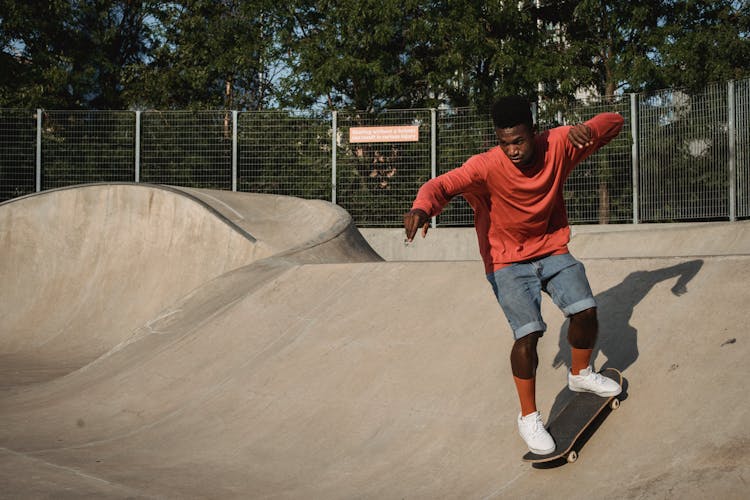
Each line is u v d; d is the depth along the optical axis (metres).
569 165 3.22
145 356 6.98
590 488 3.12
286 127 16.45
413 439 4.15
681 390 3.49
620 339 4.16
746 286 4.06
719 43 17.52
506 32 19.00
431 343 5.16
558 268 3.25
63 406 6.16
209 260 11.75
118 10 24.62
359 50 20.11
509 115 2.95
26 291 12.52
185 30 23.14
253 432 4.84
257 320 6.91
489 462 3.66
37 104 20.91
